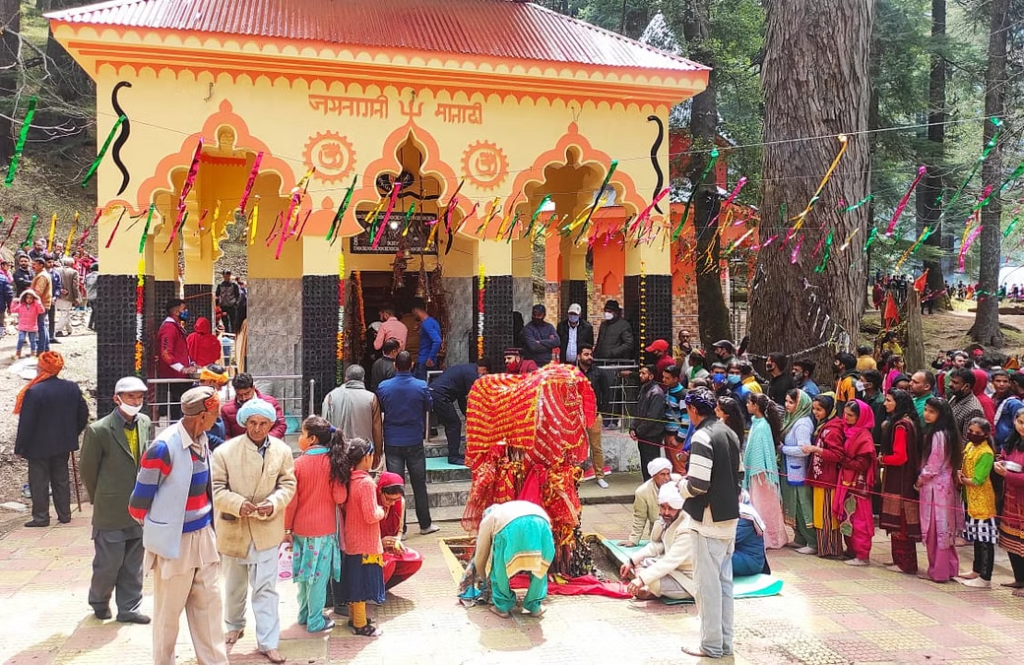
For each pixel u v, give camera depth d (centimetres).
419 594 622
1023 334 2391
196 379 903
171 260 1155
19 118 2552
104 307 862
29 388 791
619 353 1059
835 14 1077
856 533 714
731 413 563
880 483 807
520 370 827
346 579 541
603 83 1001
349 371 758
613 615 584
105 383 862
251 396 673
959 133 2528
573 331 1108
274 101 913
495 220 993
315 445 539
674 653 514
